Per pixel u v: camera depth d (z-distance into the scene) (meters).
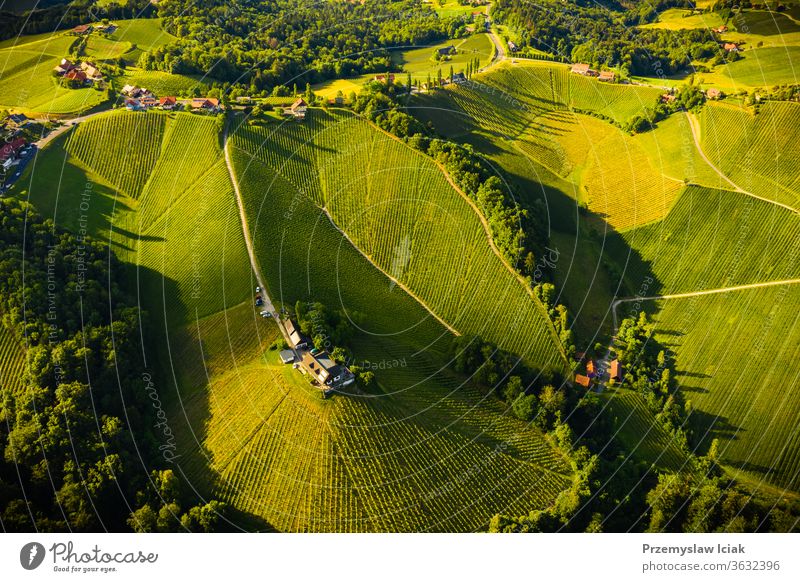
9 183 134.88
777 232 156.00
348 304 127.00
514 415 118.06
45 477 92.88
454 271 140.88
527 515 101.69
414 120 166.62
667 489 108.81
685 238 160.75
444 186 155.25
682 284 152.00
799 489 112.56
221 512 93.31
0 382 104.12
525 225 145.25
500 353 126.44
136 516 89.44
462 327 132.12
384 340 121.00
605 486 107.19
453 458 105.81
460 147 164.75
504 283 138.62
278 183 148.88
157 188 144.12
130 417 104.62
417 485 100.38
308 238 139.00
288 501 95.12
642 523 105.44
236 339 113.75
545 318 134.12
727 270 152.38
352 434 100.69
